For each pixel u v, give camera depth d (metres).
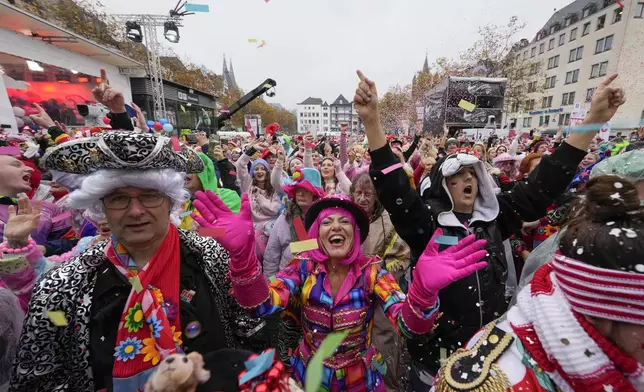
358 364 1.44
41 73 8.34
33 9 8.77
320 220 1.51
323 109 107.81
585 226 0.63
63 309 0.97
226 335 1.29
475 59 16.45
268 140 5.23
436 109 12.92
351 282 1.47
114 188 1.00
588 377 0.57
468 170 1.64
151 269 1.06
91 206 1.07
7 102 6.36
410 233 1.61
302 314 1.54
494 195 1.64
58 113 8.70
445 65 18.50
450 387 0.71
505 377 0.66
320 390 1.41
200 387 0.71
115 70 12.33
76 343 0.98
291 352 1.73
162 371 0.68
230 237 1.11
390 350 1.93
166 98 15.61
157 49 13.27
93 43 9.60
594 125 1.50
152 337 1.02
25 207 1.31
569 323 0.61
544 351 0.65
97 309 1.01
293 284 1.49
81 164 0.97
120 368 0.97
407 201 1.54
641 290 0.53
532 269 1.57
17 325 1.18
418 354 1.61
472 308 1.48
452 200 1.69
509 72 15.26
